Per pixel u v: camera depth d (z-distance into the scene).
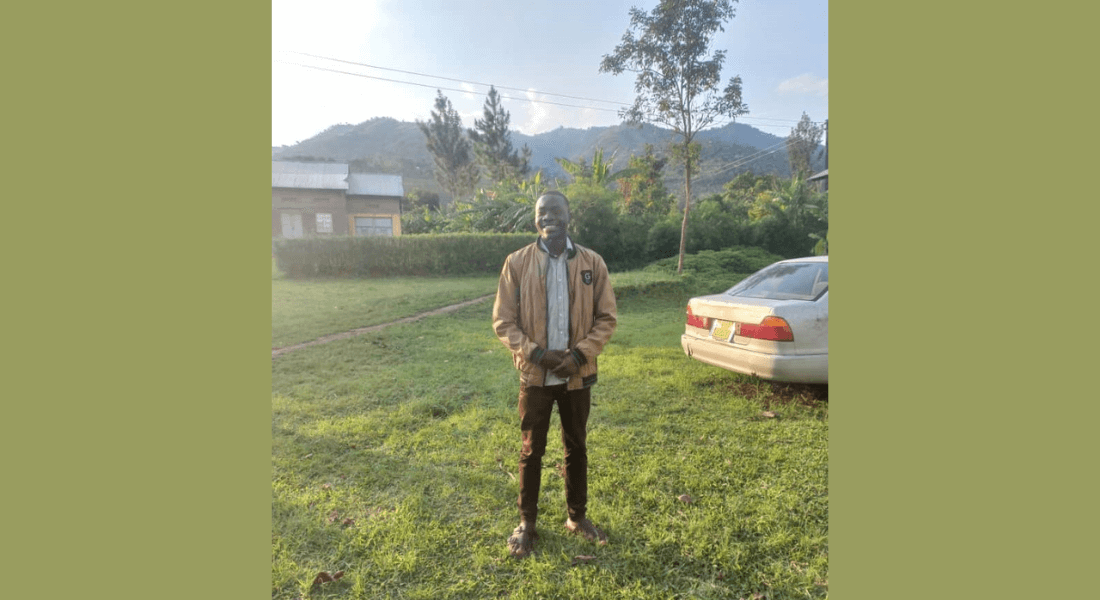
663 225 15.85
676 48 11.33
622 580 1.91
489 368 4.77
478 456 2.88
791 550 2.06
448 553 2.06
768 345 3.50
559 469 2.72
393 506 2.39
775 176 23.11
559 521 2.24
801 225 16.31
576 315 2.01
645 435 3.16
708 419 3.42
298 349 5.59
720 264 13.76
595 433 3.18
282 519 2.27
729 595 1.84
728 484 2.56
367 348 5.64
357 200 22.53
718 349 3.87
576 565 1.98
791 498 2.40
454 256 14.02
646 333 6.45
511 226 18.53
